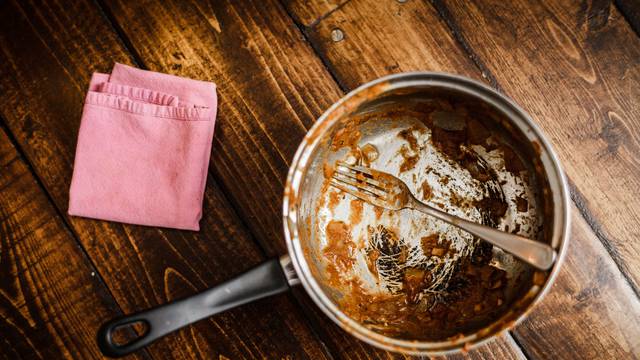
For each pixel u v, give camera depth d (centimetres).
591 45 63
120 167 62
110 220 63
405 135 59
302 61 64
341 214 59
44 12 65
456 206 58
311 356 62
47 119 64
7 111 64
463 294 57
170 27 64
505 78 63
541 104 63
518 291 54
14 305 63
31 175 64
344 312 54
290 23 64
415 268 58
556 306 61
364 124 58
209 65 64
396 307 58
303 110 63
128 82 62
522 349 61
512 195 57
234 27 64
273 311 62
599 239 61
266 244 62
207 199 63
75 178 61
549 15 63
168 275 63
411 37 64
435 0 64
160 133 61
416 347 50
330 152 58
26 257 63
